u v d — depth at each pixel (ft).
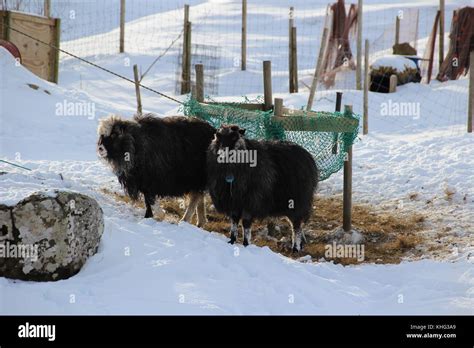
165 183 33.12
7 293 22.98
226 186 30.89
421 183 42.88
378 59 71.46
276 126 36.81
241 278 26.61
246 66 85.97
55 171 40.27
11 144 47.37
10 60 57.67
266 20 125.08
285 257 30.66
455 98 66.49
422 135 54.60
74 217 25.12
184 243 29.12
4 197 29.37
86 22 124.67
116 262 26.32
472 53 51.62
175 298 24.08
